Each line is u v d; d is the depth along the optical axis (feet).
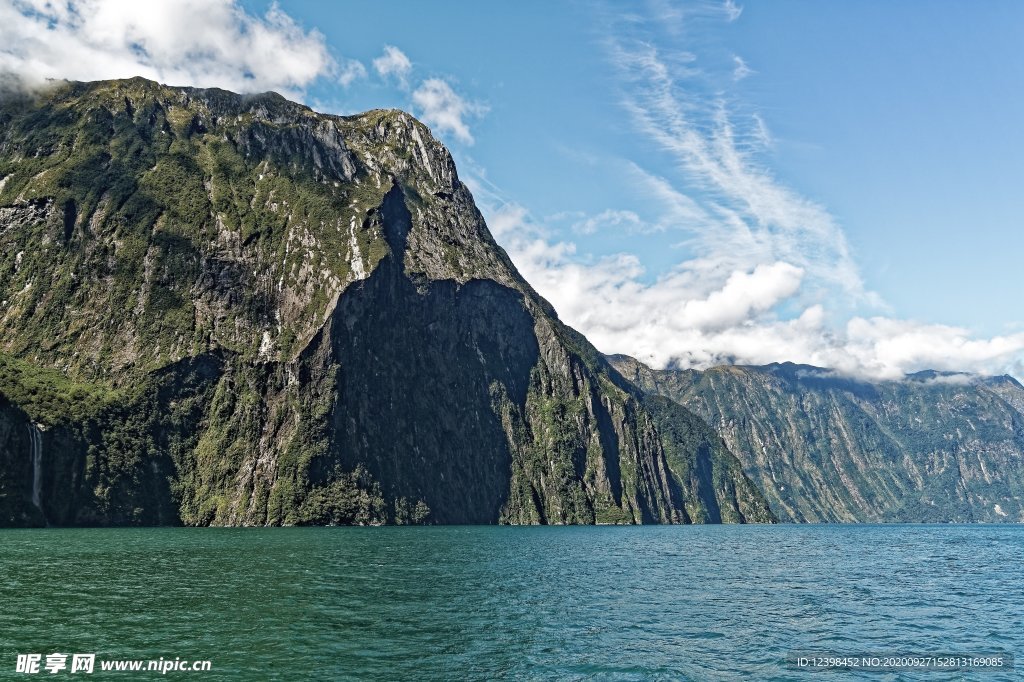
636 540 613.93
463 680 141.90
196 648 158.51
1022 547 599.98
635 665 154.81
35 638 162.61
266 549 399.44
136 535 527.81
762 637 184.44
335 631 178.29
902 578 323.37
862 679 148.77
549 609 218.79
